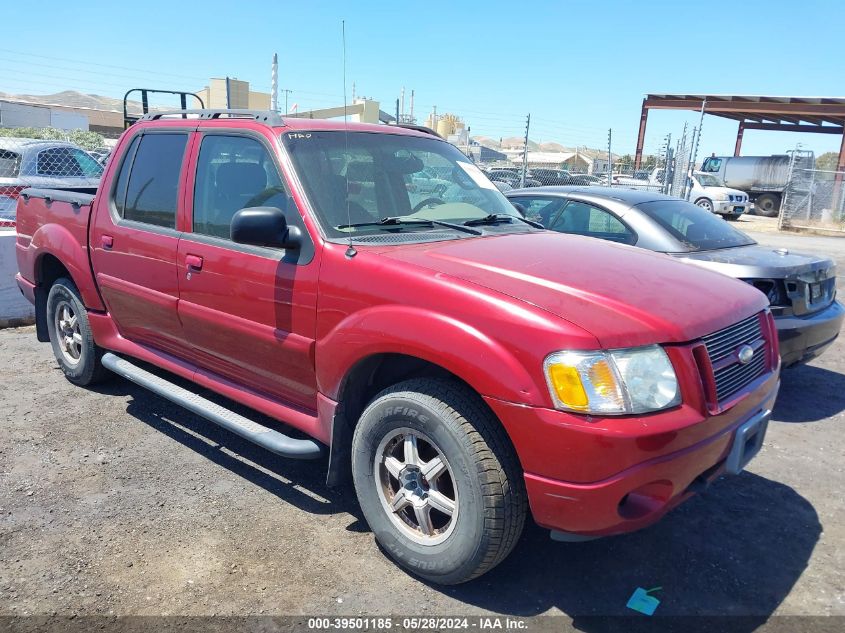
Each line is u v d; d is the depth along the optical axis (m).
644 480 2.56
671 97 29.75
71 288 5.11
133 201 4.43
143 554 3.20
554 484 2.58
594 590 3.06
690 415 2.65
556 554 3.34
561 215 6.37
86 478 3.91
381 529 3.15
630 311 2.73
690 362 2.70
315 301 3.24
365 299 3.05
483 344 2.67
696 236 5.75
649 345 2.64
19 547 3.22
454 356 2.73
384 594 2.98
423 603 2.93
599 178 19.92
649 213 5.88
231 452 4.30
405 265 3.00
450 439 2.79
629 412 2.54
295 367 3.44
